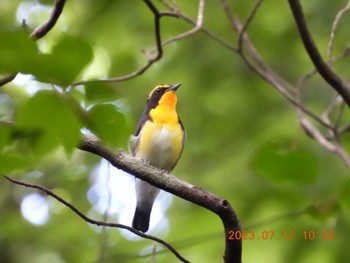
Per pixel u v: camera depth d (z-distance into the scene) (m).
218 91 14.67
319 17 13.70
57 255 14.48
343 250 10.21
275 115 14.05
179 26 14.60
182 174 13.63
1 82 4.86
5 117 4.14
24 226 14.29
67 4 14.98
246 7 14.36
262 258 10.69
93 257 13.69
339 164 11.43
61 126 3.54
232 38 14.63
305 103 13.94
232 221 5.96
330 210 6.05
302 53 14.52
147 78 14.86
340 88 7.70
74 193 14.95
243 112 14.45
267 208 10.52
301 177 5.62
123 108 3.95
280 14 14.32
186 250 11.41
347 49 10.51
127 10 14.70
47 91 3.48
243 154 13.19
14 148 4.19
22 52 3.30
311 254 10.43
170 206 13.37
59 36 3.53
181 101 14.76
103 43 14.96
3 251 15.02
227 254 6.08
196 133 14.41
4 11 15.41
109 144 3.75
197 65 14.80
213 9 14.55
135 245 12.52
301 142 12.72
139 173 5.91
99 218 13.56
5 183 16.06
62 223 14.34
